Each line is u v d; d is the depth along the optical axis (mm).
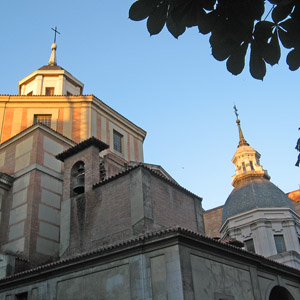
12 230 22703
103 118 30969
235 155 52344
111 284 15195
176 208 19922
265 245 40344
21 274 17953
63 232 19859
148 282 14305
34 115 29422
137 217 17484
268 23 3934
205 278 14883
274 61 4027
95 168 20516
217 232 54875
